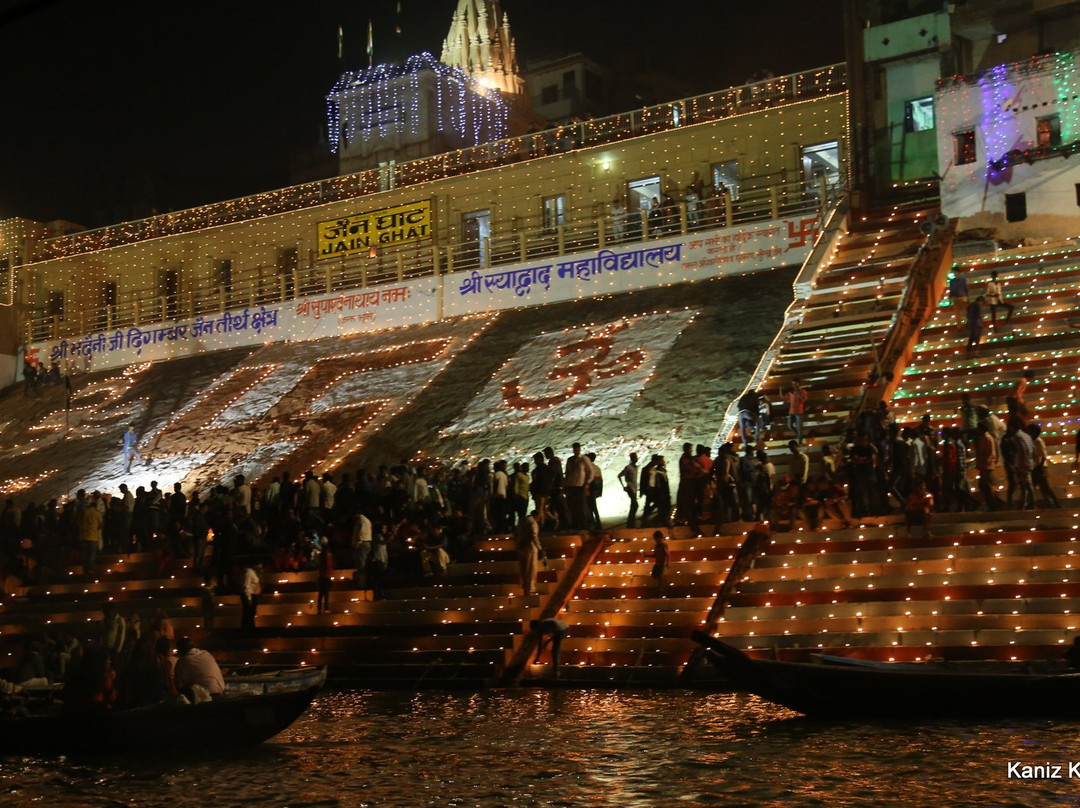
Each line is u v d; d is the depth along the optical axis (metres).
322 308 42.69
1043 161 32.97
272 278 44.81
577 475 24.66
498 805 11.41
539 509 24.95
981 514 21.06
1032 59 33.56
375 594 23.48
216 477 35.41
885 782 11.60
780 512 22.80
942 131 34.47
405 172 47.34
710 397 30.53
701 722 15.23
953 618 18.53
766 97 41.41
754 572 21.11
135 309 46.25
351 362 39.78
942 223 33.66
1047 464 22.17
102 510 29.08
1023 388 23.50
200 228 50.16
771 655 18.89
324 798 11.91
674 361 32.78
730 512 23.14
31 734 14.24
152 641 14.77
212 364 43.19
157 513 28.28
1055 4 34.78
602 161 42.94
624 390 32.28
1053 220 32.69
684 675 19.02
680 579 21.72
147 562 28.09
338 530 26.25
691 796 11.41
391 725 16.09
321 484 27.11
